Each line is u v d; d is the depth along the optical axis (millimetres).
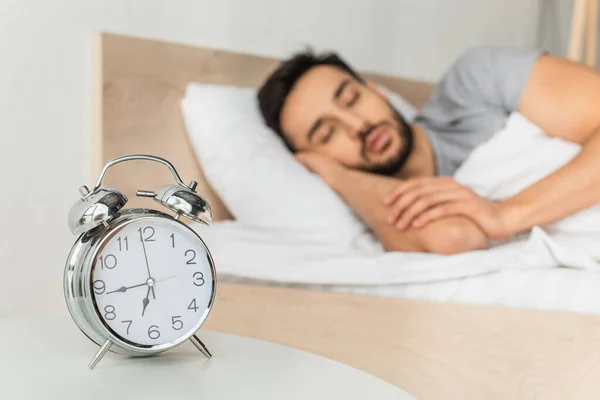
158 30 1445
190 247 739
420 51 1896
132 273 708
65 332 836
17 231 1231
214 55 1526
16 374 653
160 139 1435
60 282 1297
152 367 688
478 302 1284
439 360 1251
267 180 1469
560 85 1540
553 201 1416
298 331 1366
